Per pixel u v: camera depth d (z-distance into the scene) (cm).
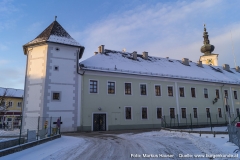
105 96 2723
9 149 995
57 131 1784
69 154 1024
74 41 2664
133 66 3181
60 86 2436
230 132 1283
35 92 2380
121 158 929
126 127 2786
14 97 5216
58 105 2377
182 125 3234
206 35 5672
